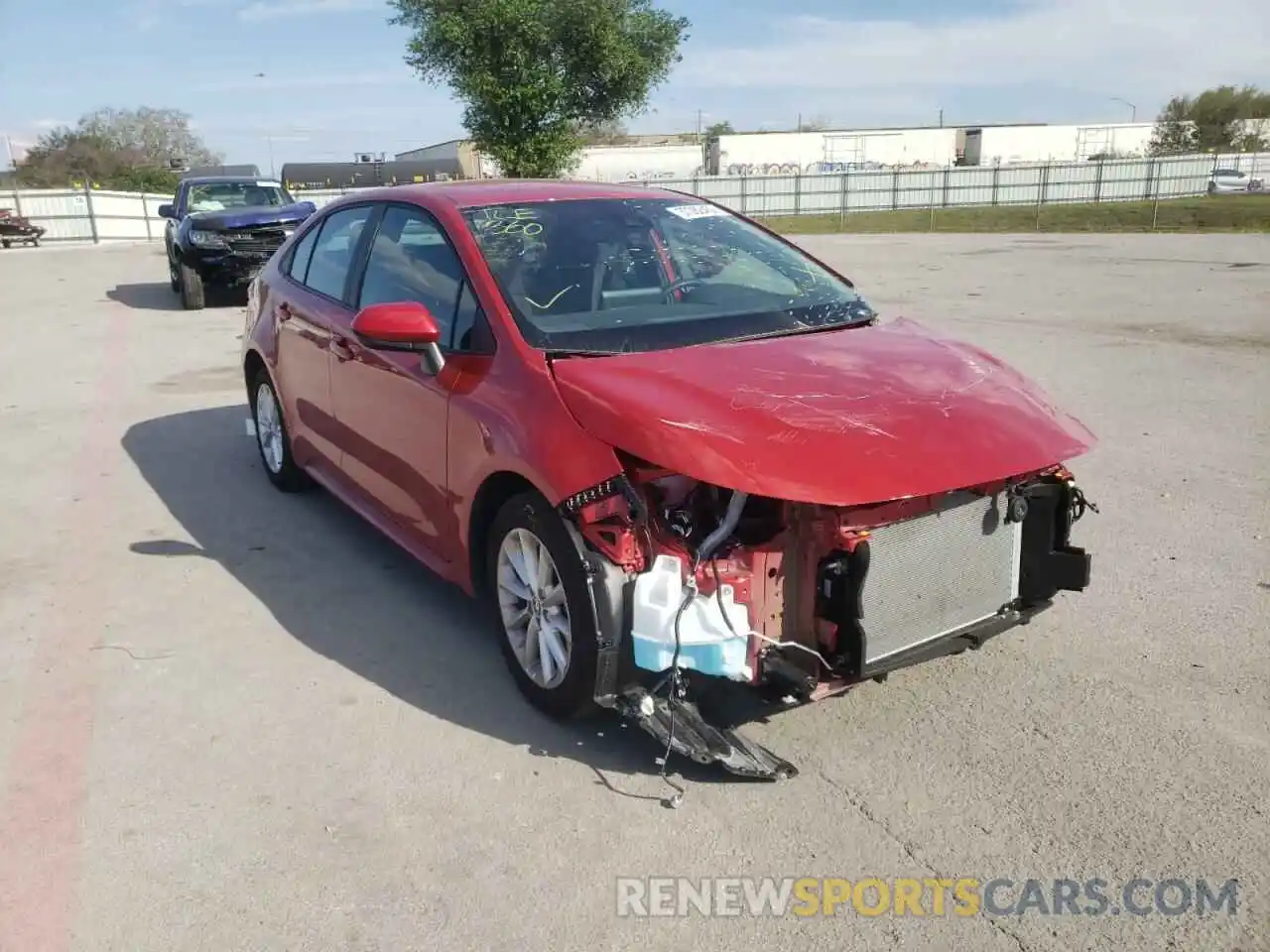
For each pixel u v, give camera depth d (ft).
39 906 8.89
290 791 10.46
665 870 9.24
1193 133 245.86
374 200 16.22
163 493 20.18
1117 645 13.15
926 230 111.04
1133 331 34.96
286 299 18.12
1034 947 8.29
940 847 9.47
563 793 10.36
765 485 9.62
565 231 13.84
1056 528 11.83
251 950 8.38
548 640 11.39
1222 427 22.89
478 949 8.36
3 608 14.94
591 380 10.94
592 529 10.51
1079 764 10.65
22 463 22.29
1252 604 14.17
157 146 253.24
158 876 9.25
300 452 18.37
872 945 8.36
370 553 16.88
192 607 14.89
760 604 10.28
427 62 105.60
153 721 11.83
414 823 9.93
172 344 37.50
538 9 102.01
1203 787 10.20
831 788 10.34
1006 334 34.88
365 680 12.71
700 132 269.23
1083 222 119.65
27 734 11.58
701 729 10.56
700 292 13.47
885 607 10.46
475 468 11.93
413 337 12.01
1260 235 80.02
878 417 10.47
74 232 118.21
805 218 139.44
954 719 11.55
